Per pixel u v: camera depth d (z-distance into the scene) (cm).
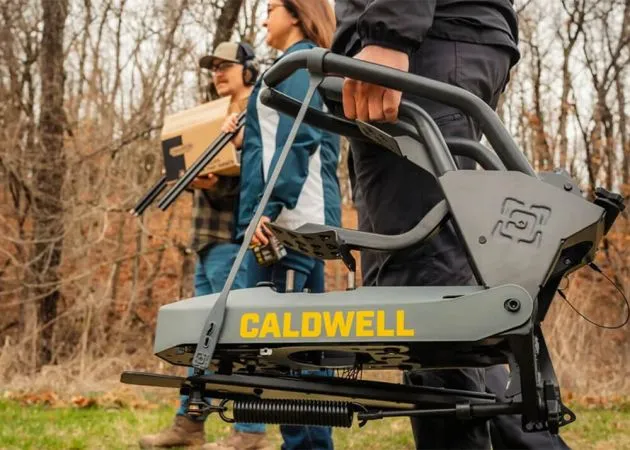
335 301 137
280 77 170
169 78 1076
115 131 1020
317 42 321
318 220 297
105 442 375
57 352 822
